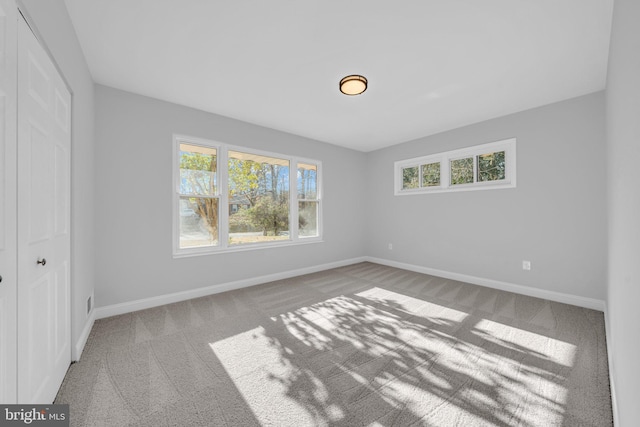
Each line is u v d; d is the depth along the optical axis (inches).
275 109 134.1
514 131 137.9
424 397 60.6
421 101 125.0
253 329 95.6
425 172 183.9
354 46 85.0
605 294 108.3
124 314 108.5
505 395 61.0
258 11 70.2
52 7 57.5
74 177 73.3
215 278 137.6
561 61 92.5
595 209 113.8
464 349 81.5
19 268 42.9
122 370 70.4
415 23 74.8
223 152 140.8
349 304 121.0
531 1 66.9
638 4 35.3
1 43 38.0
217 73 100.4
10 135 40.3
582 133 117.3
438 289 143.5
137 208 114.2
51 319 57.5
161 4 67.5
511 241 139.4
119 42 82.0
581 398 59.7
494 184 146.7
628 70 43.7
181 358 76.5
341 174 205.5
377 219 214.8
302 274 177.3
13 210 41.2
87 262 90.4
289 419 54.0
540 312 110.4
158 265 119.7
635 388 34.4
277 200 168.4
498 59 91.8
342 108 133.0
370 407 57.5
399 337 89.5
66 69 66.9
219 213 140.1
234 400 59.5
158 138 120.3
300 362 74.7
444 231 169.8
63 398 59.5
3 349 38.8
